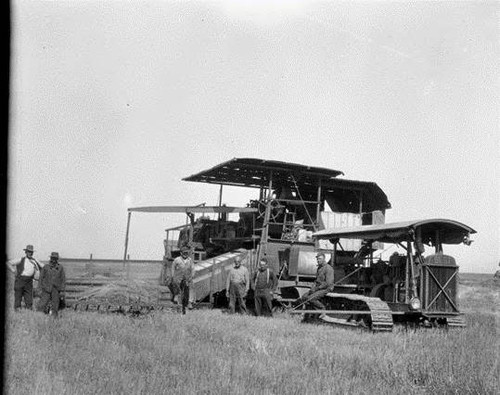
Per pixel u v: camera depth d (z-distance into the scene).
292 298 18.95
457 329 12.41
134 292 14.25
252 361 7.28
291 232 20.91
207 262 19.27
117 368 6.47
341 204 24.66
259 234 21.80
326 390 5.84
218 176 22.78
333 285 14.29
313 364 7.44
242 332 10.48
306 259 18.89
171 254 21.52
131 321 11.38
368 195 23.42
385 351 8.43
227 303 19.58
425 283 13.09
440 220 13.25
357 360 7.54
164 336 9.41
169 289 14.82
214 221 23.58
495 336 10.74
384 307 12.34
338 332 11.41
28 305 13.77
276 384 6.05
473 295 23.36
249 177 23.22
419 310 12.80
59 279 12.31
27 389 5.27
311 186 23.52
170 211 17.66
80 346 8.02
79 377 5.96
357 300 13.07
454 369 6.85
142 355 7.38
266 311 16.28
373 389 6.07
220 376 6.26
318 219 21.31
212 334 9.98
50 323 10.27
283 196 22.59
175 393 5.46
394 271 14.22
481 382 6.20
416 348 8.87
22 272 13.64
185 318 12.66
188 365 6.91
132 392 5.35
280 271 19.64
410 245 13.28
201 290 18.34
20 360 6.43
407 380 6.59
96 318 11.62
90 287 14.68
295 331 11.35
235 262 16.69
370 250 16.14
